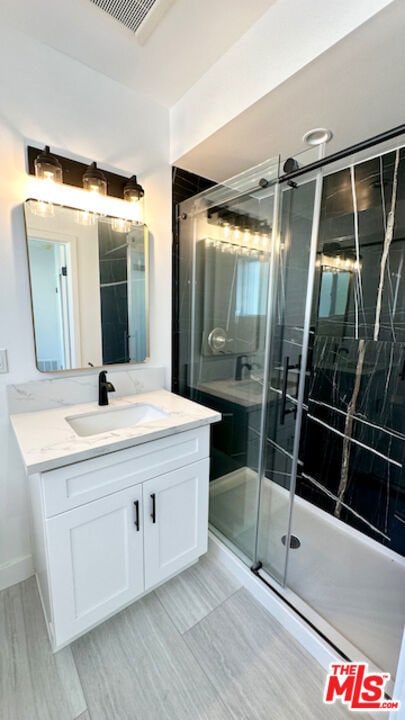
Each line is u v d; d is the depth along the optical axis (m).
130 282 1.62
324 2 0.94
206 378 1.87
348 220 1.74
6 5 1.07
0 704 1.00
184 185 1.76
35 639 1.19
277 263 1.38
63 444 1.05
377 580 1.50
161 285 1.76
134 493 1.18
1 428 1.33
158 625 1.26
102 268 1.51
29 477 1.23
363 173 1.64
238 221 1.52
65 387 1.46
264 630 1.26
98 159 1.44
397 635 1.23
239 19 1.12
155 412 1.54
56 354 1.43
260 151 1.53
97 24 1.14
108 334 1.58
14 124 1.21
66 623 1.07
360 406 1.78
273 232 1.36
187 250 1.82
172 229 1.75
